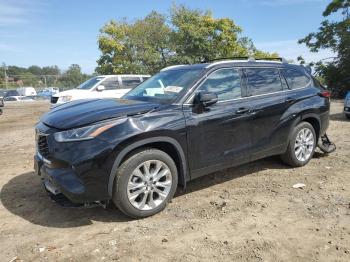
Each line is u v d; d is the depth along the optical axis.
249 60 5.60
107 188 4.02
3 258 3.51
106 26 29.20
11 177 5.97
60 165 4.02
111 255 3.53
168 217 4.32
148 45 29.88
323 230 3.92
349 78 25.66
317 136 6.43
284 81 5.91
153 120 4.27
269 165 6.29
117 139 3.98
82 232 4.00
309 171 5.95
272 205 4.61
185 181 4.62
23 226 4.16
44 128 4.27
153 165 4.32
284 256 3.45
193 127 4.56
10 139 9.81
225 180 5.58
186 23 28.42
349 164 6.30
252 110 5.22
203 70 5.00
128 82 14.28
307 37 27.42
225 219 4.24
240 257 3.44
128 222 4.22
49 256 3.53
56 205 4.73
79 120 4.09
